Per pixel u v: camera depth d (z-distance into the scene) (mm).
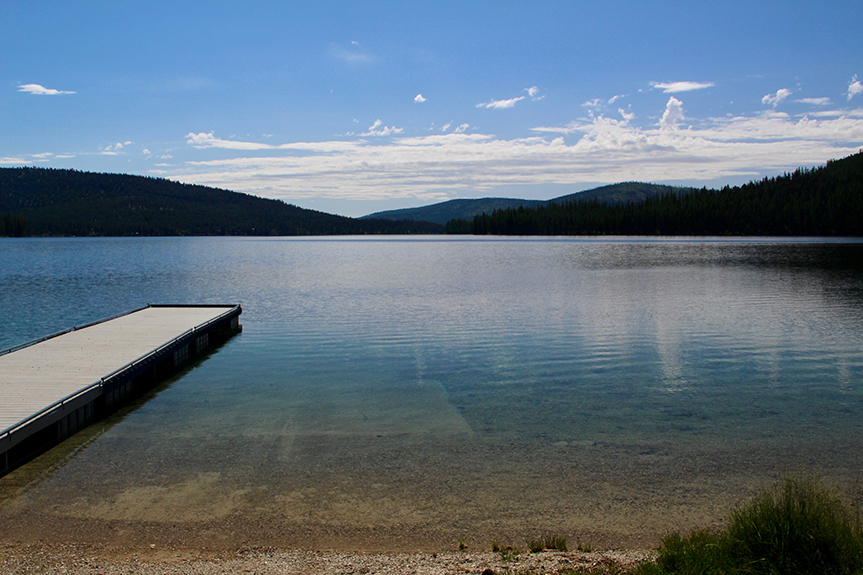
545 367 14609
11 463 8523
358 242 149875
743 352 16141
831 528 5145
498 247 98188
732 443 9367
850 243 96750
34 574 5629
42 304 27500
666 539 6035
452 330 19828
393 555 6062
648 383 13078
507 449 9141
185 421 10516
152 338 15445
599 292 30859
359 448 9180
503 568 5598
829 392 12273
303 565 5816
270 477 8094
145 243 143500
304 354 16250
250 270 49750
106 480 7957
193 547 6250
